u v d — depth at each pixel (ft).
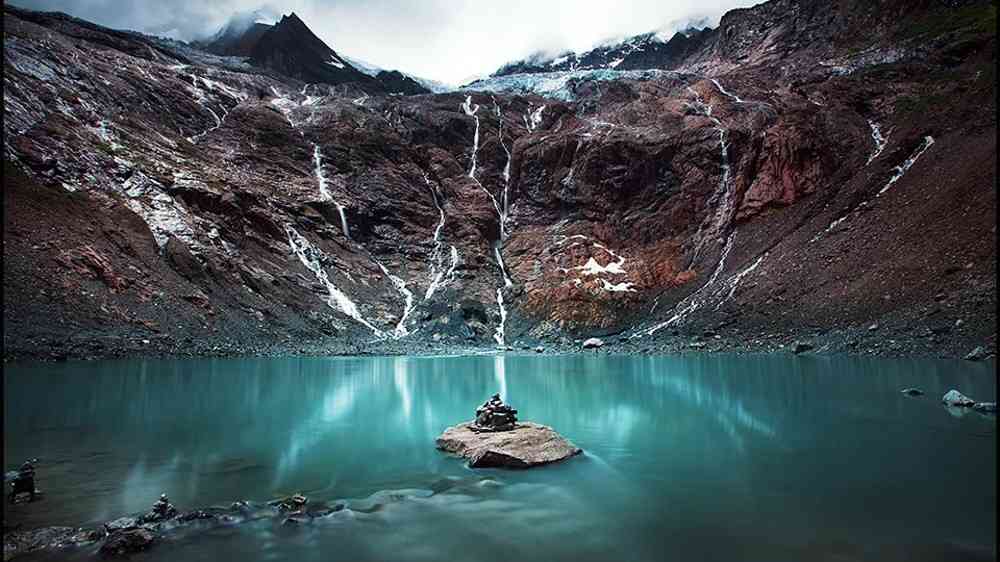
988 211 128.77
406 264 239.91
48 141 164.55
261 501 32.81
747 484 35.27
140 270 147.54
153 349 120.57
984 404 56.75
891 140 199.00
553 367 119.14
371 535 27.63
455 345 188.03
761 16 419.95
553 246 245.86
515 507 31.94
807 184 207.31
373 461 42.80
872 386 74.33
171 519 29.27
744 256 197.06
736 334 153.38
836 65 272.10
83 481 36.19
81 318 119.65
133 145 197.98
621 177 261.44
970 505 29.99
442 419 61.11
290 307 181.68
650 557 24.56
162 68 285.43
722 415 60.13
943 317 110.52
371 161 275.59
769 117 240.53
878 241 152.76
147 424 55.16
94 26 335.47
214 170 217.56
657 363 122.21
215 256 172.96
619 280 217.56
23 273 119.44
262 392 77.87
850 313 133.69
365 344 175.52
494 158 304.71
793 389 75.25
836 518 28.71
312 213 231.71
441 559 24.63
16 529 27.78
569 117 339.77
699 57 520.01
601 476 38.17
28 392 69.97
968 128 171.32
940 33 245.86
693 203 235.61
